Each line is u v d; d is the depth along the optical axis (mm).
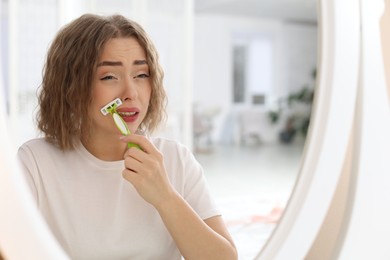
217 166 5527
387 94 634
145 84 724
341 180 733
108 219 721
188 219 653
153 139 815
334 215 742
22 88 3158
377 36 625
